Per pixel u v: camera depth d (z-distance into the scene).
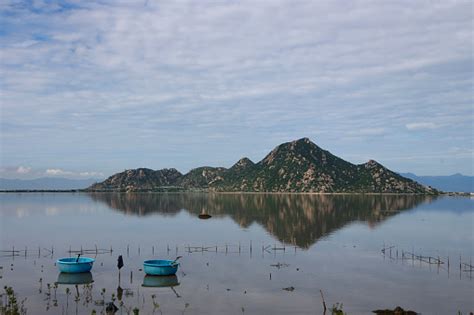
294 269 73.38
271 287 61.50
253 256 85.25
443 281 65.75
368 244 102.00
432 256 87.19
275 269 73.25
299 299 55.88
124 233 123.12
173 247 96.62
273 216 176.88
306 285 62.91
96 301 54.16
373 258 83.88
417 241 108.62
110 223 151.25
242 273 70.25
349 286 62.47
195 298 56.00
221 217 173.75
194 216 180.38
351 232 125.00
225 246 97.88
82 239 110.56
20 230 129.75
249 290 59.91
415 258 84.19
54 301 54.03
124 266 75.38
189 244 101.44
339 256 85.69
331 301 55.12
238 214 187.38
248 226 141.12
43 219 165.00
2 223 149.88
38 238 112.38
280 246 97.94
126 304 53.31
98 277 67.00
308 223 149.88
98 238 112.31
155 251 91.25
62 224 147.88
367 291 59.94
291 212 196.38
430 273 71.06
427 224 149.50
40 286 61.38
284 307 52.50
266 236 115.88
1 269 72.38
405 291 60.09
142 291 59.16
